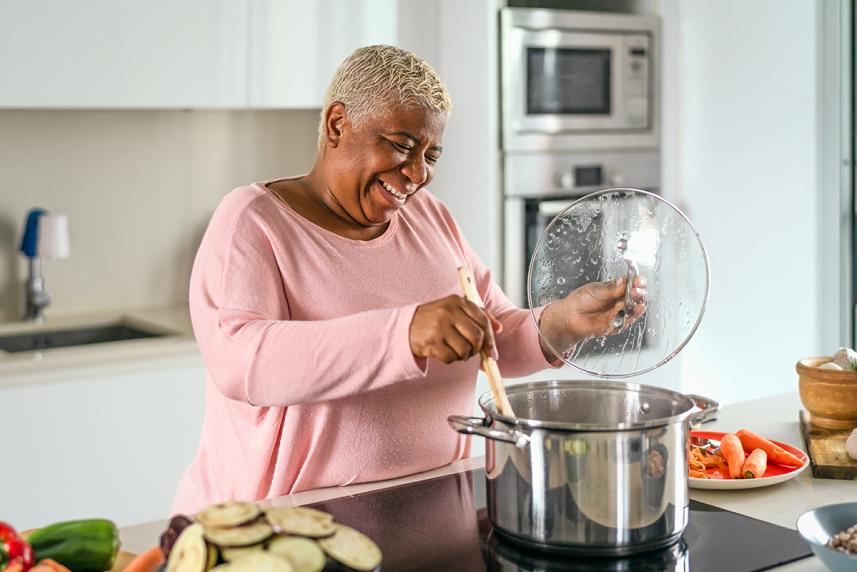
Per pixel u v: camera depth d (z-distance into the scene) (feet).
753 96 10.93
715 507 4.58
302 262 5.28
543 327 4.92
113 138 10.23
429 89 5.14
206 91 9.23
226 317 4.96
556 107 10.56
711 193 11.45
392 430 5.23
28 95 8.45
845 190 10.59
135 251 10.48
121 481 8.64
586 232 4.91
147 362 8.73
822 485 4.92
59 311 10.14
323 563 3.17
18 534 3.50
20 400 8.11
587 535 3.88
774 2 10.64
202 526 3.21
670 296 4.78
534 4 10.48
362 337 4.40
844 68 10.44
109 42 8.74
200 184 10.79
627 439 3.83
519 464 3.95
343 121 5.22
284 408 5.12
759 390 11.21
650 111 11.32
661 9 11.35
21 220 9.84
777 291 10.94
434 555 3.96
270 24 9.48
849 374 5.46
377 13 10.07
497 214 10.34
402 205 5.43
